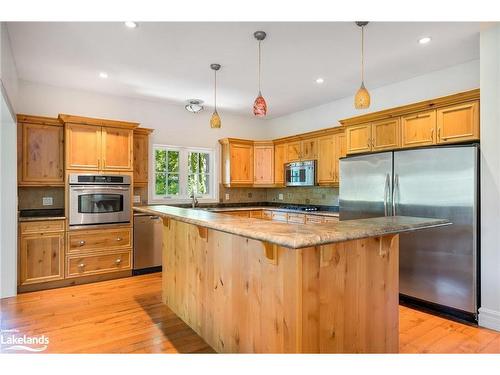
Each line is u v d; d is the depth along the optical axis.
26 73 3.88
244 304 2.11
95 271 4.13
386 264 2.10
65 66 3.65
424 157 3.11
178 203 5.46
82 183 4.06
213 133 5.86
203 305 2.60
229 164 5.71
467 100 2.95
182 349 2.41
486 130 2.76
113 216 4.27
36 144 3.98
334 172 4.74
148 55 3.33
